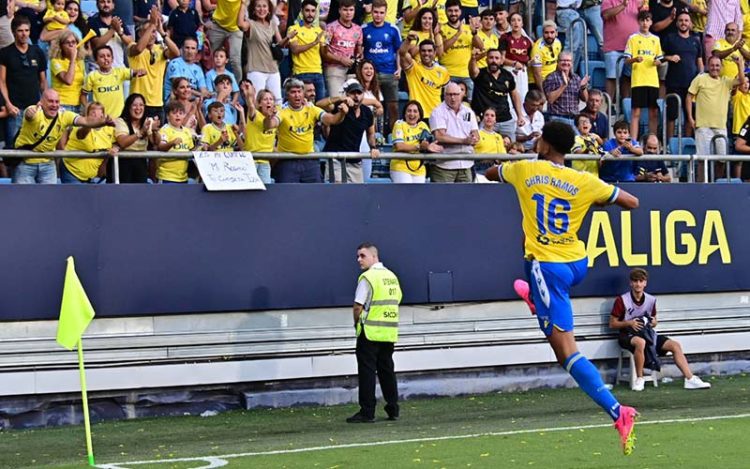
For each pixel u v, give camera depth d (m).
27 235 29.31
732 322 36.81
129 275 30.27
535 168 20.91
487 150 36.12
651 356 34.16
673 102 42.94
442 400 32.88
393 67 39.78
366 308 29.09
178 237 30.75
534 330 34.50
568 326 20.77
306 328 32.12
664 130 40.72
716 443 23.95
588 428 26.61
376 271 29.23
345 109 33.88
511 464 21.75
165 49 36.78
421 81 39.34
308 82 36.34
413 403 32.41
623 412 20.11
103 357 30.08
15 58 33.66
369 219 32.69
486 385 34.00
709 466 21.22
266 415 30.55
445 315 33.53
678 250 36.09
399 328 33.03
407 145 34.12
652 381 35.41
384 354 29.42
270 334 31.73
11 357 29.17
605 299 35.22
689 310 36.28
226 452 24.28
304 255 32.03
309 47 38.62
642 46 42.06
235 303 31.30
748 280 36.94
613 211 35.28
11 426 29.19
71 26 36.69
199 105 35.47
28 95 33.84
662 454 22.62
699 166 36.84
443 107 34.59
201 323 31.06
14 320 29.19
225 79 35.53
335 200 32.34
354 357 32.56
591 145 36.53
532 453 23.05
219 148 33.16
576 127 40.38
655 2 44.19
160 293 30.55
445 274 33.38
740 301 36.94
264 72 38.56
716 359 36.72
